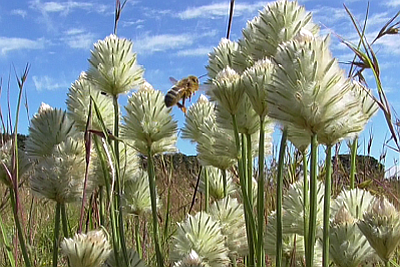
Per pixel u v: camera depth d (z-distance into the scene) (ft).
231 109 1.01
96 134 1.11
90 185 1.16
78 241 0.93
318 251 1.16
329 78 0.81
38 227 1.90
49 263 1.64
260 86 0.96
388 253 0.88
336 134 0.86
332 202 1.16
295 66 0.81
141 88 1.17
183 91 1.32
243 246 1.16
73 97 1.25
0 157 1.13
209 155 1.25
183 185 2.73
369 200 1.10
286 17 1.08
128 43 1.18
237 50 1.19
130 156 1.31
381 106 1.09
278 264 0.97
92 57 1.18
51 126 1.18
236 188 1.51
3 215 2.02
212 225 1.05
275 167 1.90
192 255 0.94
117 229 1.16
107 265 1.06
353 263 0.95
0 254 1.63
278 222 0.97
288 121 0.83
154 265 1.47
